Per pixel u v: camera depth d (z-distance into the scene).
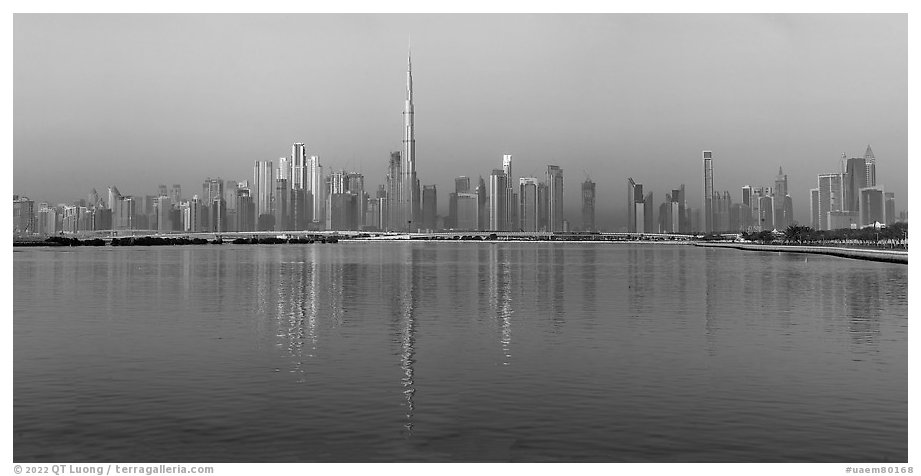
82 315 50.19
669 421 22.66
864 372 29.55
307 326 44.28
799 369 30.20
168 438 21.28
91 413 23.55
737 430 21.84
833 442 20.91
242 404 24.59
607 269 115.81
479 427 22.14
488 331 41.94
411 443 20.83
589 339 38.69
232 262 148.00
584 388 26.83
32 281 86.38
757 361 32.00
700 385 27.25
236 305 57.41
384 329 42.88
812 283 79.62
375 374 29.36
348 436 21.39
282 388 26.86
